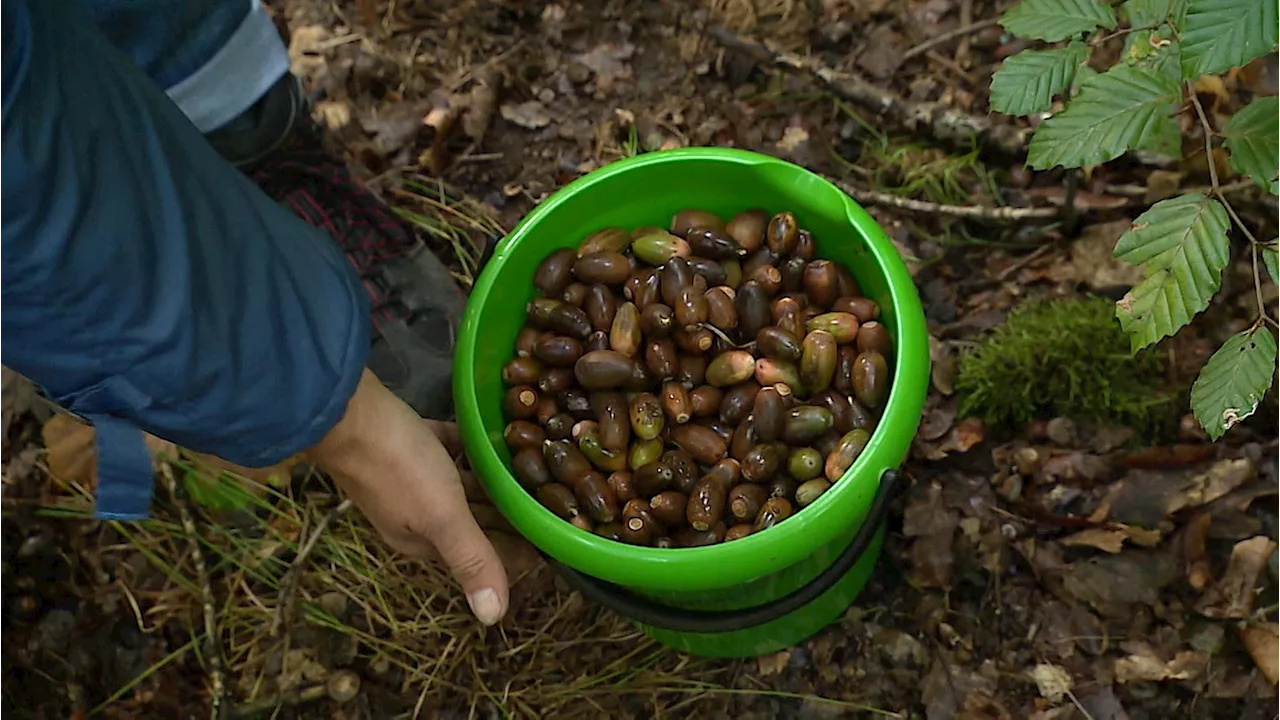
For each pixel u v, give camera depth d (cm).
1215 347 102
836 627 100
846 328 95
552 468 95
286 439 77
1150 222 81
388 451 83
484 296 94
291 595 103
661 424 95
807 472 93
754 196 99
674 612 90
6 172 65
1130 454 100
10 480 108
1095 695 95
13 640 103
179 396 73
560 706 100
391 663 103
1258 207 103
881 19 119
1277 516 97
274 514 107
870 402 93
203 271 73
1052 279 107
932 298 108
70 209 67
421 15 124
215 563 106
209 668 103
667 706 100
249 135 99
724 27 119
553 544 87
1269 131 80
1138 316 81
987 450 102
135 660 103
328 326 78
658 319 95
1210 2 74
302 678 102
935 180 112
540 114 119
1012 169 111
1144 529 98
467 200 116
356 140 118
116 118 70
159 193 72
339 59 121
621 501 95
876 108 114
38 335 69
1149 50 85
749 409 95
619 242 100
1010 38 115
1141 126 82
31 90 66
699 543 93
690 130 117
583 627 102
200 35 92
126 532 106
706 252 98
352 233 107
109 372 72
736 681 100
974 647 98
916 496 102
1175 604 96
